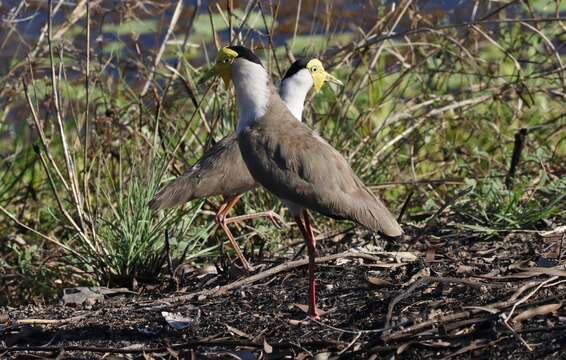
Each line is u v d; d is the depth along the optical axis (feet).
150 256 36.11
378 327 27.27
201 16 63.41
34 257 42.52
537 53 48.16
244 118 30.83
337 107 46.26
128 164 42.88
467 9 56.85
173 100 45.88
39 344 28.45
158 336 28.30
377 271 32.07
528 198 37.83
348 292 30.40
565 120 48.55
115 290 34.22
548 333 25.39
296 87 42.04
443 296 28.78
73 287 36.06
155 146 39.01
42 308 32.37
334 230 40.47
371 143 44.06
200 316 29.43
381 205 29.58
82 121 46.19
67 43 47.85
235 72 31.01
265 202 41.52
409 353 25.46
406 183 41.75
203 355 26.35
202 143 44.32
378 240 36.06
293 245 38.45
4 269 41.11
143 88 47.91
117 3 51.65
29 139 51.19
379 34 45.42
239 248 38.42
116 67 48.55
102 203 42.83
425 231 36.17
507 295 28.09
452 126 47.85
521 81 45.24
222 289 31.78
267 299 30.55
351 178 29.40
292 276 32.60
